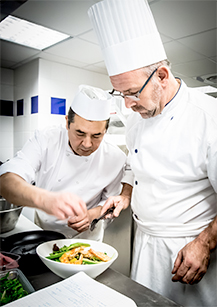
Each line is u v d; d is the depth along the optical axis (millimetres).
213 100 962
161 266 1018
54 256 788
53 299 584
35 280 729
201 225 959
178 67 3178
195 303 997
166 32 2195
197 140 915
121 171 1325
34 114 3111
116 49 858
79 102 926
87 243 894
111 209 1066
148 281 1062
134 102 903
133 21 835
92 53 2828
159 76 898
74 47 2652
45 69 3064
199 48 2572
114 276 745
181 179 960
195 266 803
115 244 1335
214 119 896
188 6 1776
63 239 906
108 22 864
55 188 1208
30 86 3172
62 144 1182
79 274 686
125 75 857
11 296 600
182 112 959
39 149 1134
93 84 3611
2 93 3357
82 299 587
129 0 840
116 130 1721
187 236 969
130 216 1271
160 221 1008
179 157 948
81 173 1201
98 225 1258
